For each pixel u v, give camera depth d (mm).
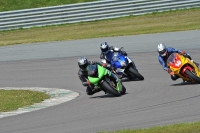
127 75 48500
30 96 43031
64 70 58125
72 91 45406
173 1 103812
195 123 25625
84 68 39562
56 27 98562
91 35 84812
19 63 65500
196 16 96688
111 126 28375
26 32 96000
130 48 68812
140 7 102562
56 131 28266
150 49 66688
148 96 38219
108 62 48062
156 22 93812
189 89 39062
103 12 101438
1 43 84312
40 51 73312
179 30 81500
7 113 36000
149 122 28516
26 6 112688
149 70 53375
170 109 31875
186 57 41656
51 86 49531
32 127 30125
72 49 72438
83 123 29984
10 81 54844
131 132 24984
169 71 41094
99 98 39969
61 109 36062
